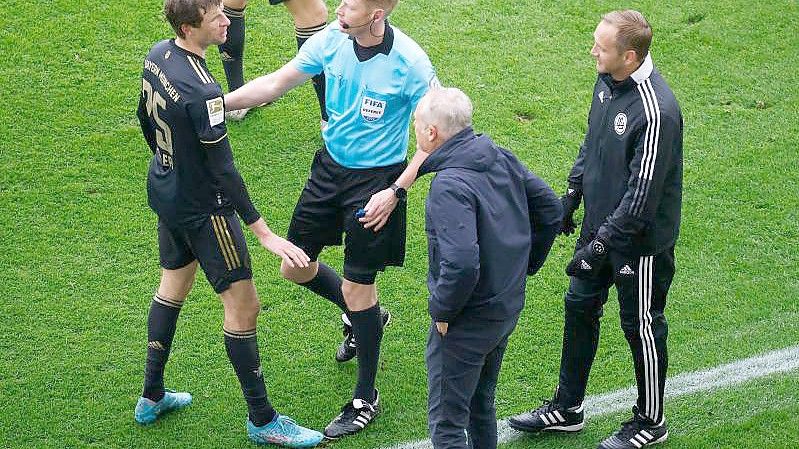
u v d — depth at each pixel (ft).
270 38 89.10
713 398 59.26
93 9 89.97
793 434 56.49
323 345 63.10
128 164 75.97
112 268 67.41
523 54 89.45
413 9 94.02
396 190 52.49
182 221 51.67
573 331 55.57
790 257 70.23
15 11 88.84
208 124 48.55
